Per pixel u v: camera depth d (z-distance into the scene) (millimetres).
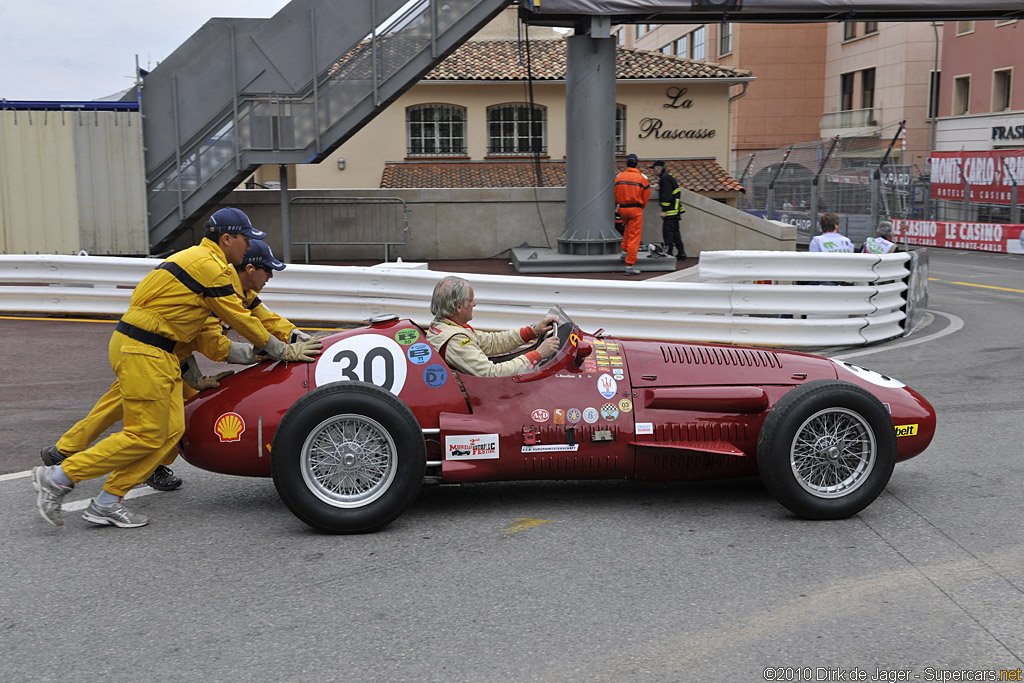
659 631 3621
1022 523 4781
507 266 16844
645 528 4770
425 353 4945
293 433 4512
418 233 17812
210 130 14914
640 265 15648
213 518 4984
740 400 4926
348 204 17531
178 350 4879
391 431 4590
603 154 15867
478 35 31859
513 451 4859
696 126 28953
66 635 3619
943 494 5266
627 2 15070
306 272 10758
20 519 4973
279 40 14727
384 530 4777
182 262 4625
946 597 3906
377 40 14859
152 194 15008
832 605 3838
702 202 17609
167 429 4723
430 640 3559
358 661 3398
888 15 16312
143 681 3262
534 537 4652
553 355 4992
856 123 45156
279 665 3371
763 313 10117
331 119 15047
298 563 4336
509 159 28844
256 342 4805
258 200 17344
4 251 14805
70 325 10961
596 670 3318
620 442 4891
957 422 6961
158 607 3869
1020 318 12586
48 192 14727
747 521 4859
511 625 3682
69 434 5023
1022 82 35812
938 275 19422
